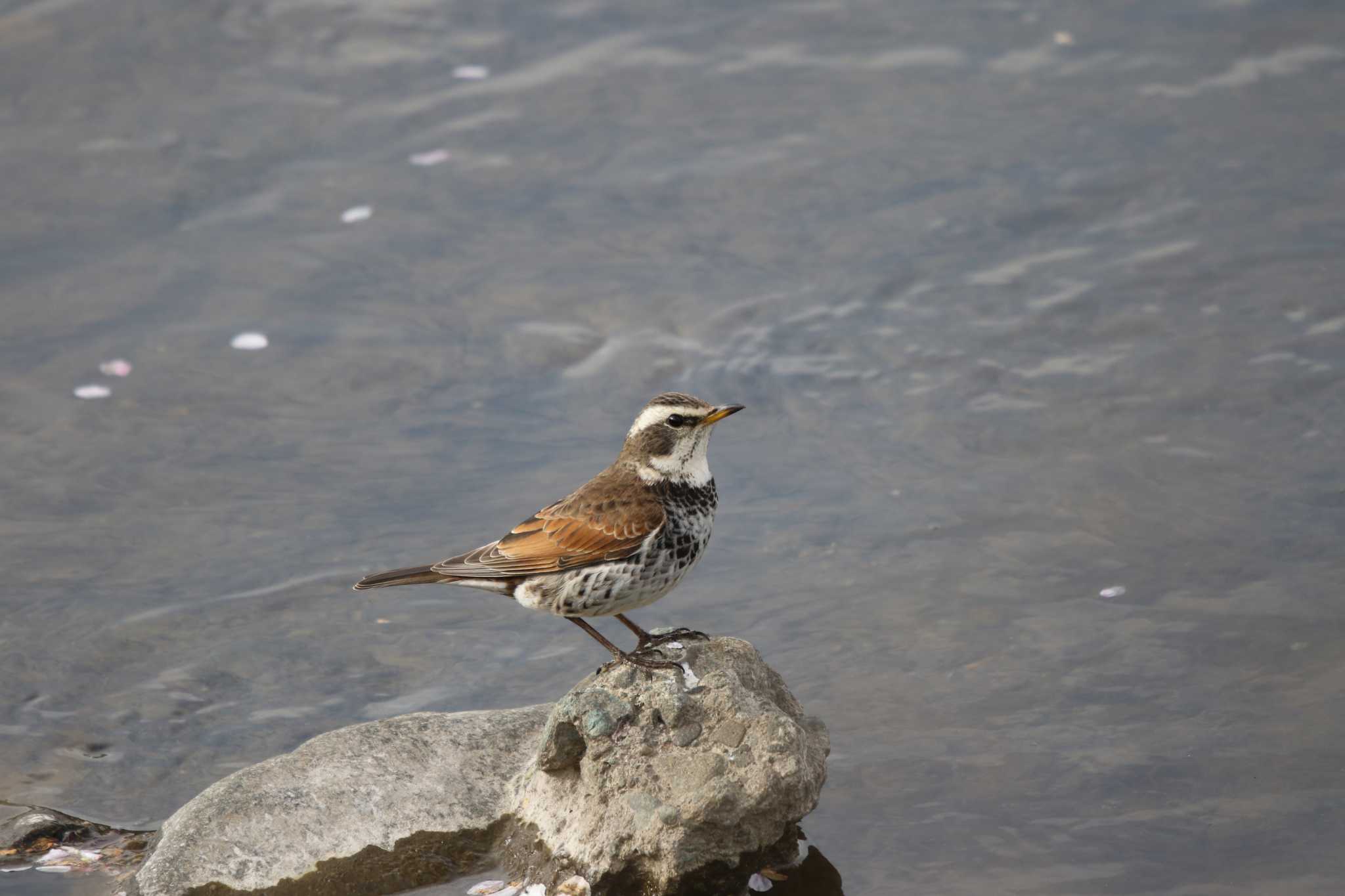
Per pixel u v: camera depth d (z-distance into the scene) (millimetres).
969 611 12102
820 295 16703
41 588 12875
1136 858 9383
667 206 18281
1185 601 11961
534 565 10039
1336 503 12961
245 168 19094
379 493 14125
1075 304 16172
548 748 9633
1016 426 14539
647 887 9227
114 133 19641
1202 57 20062
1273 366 14914
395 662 12117
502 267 17453
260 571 13148
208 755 11031
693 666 9969
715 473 14180
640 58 21078
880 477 13992
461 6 22281
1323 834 9453
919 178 18406
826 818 9891
